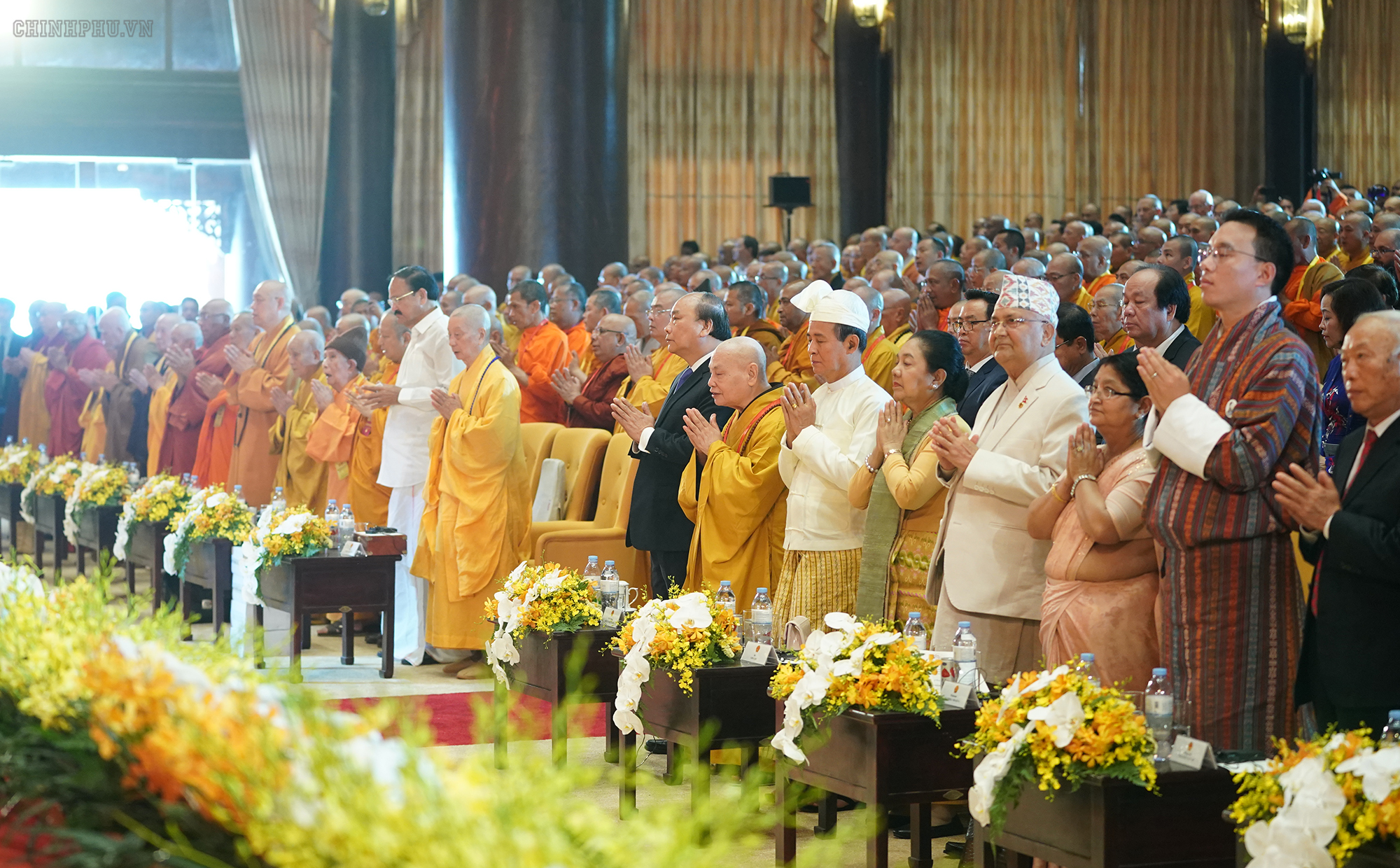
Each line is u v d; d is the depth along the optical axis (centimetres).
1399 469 354
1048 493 431
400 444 815
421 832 191
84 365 1332
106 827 229
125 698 225
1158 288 491
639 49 1783
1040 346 466
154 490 909
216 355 1089
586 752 606
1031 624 460
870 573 501
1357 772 271
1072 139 1853
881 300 703
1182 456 382
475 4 1177
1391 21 1925
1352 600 354
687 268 1102
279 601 752
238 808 203
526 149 1160
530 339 934
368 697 696
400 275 823
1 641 277
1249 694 382
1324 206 1236
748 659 486
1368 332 360
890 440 495
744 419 590
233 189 1820
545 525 802
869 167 1794
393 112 1739
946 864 462
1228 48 1888
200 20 1797
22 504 1180
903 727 402
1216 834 340
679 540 642
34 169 1772
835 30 1794
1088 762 334
